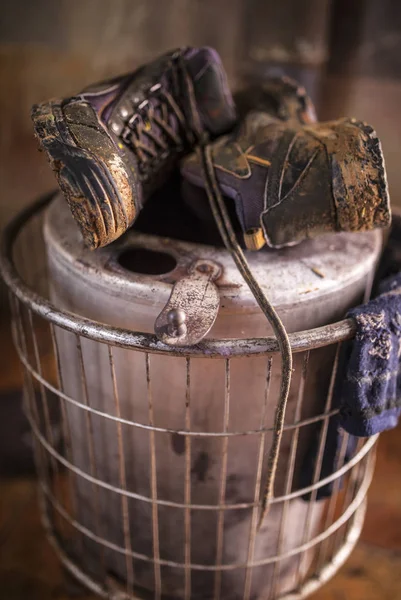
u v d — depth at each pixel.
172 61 0.77
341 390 0.73
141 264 0.72
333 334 0.66
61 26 1.11
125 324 0.71
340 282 0.71
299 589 0.87
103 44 1.13
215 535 0.81
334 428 0.75
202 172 0.73
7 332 1.29
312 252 0.74
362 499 0.88
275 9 1.04
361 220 0.69
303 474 0.80
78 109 0.67
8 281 0.73
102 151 0.65
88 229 0.65
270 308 0.64
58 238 0.75
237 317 0.69
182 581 0.85
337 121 0.73
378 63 1.09
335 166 0.67
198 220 0.78
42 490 0.92
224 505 0.77
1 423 1.04
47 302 0.69
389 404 0.71
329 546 0.95
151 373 0.71
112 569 0.90
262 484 0.78
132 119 0.73
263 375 0.71
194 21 1.11
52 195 0.87
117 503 0.83
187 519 0.78
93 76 1.15
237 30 1.09
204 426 0.74
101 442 0.80
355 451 0.81
